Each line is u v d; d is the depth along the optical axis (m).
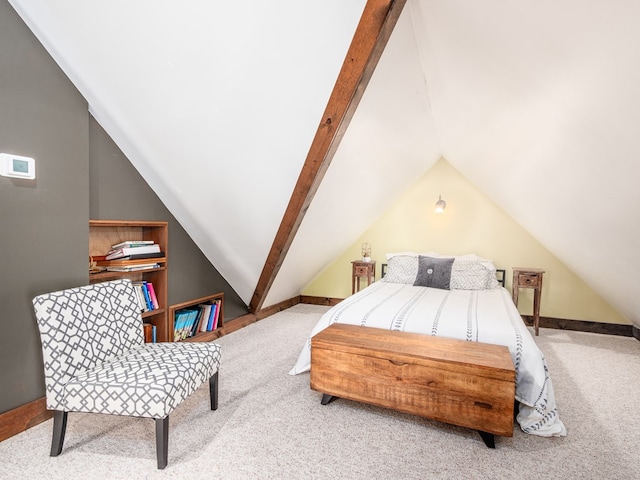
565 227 2.85
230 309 3.94
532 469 1.61
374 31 1.76
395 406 1.96
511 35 1.40
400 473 1.58
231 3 1.67
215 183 2.72
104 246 2.64
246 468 1.60
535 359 1.97
